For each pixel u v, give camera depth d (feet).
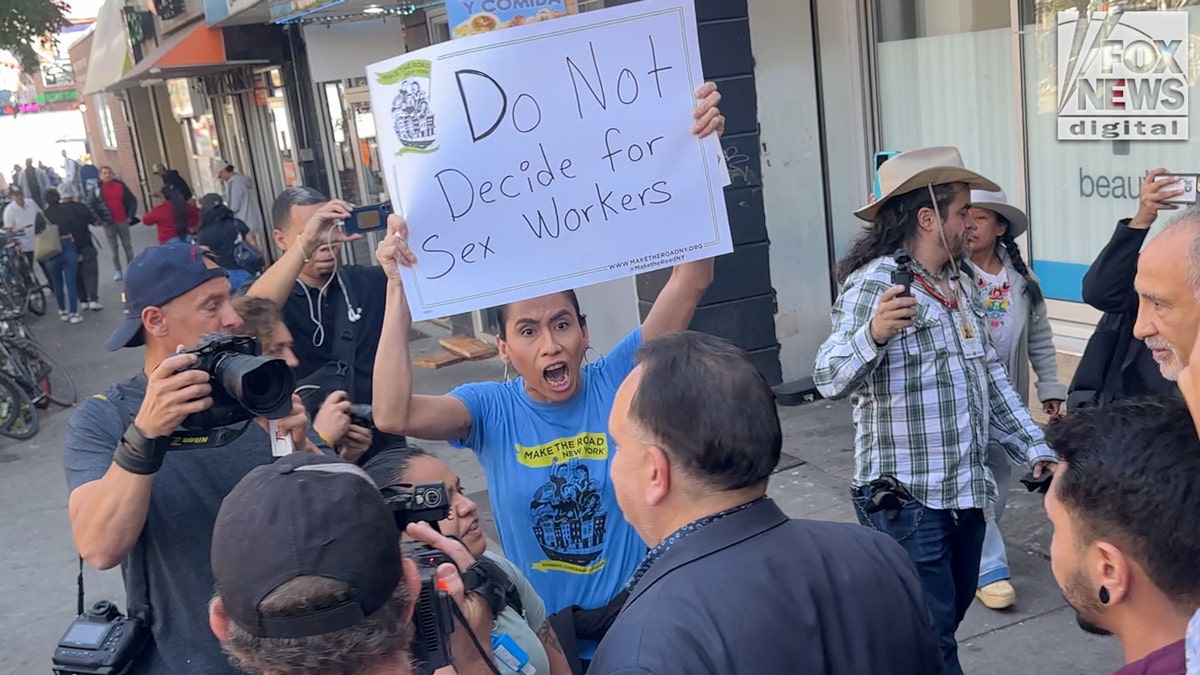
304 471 4.78
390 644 4.61
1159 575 4.66
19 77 137.18
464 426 8.44
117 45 62.80
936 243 10.00
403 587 4.79
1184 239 5.82
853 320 10.12
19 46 64.90
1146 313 6.08
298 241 11.06
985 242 12.50
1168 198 10.66
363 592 4.50
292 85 41.32
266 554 4.45
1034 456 10.09
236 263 30.25
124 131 99.86
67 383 31.78
